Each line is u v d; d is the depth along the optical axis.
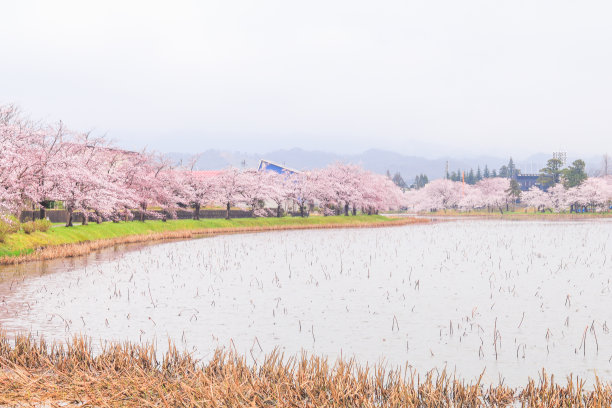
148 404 9.84
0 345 13.70
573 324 18.81
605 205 156.38
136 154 66.56
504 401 10.88
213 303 22.45
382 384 11.20
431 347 15.79
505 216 147.50
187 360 12.77
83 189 50.25
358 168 112.88
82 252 41.31
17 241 38.56
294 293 25.00
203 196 77.75
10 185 37.84
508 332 17.62
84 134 54.59
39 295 23.91
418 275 31.05
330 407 9.86
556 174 186.50
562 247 48.94
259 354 14.84
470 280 29.06
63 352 13.39
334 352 15.18
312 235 66.19
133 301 22.78
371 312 20.77
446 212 183.00
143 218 67.25
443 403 10.31
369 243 53.81
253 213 91.75
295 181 103.25
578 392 10.28
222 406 9.66
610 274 31.45
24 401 10.05
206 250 45.38
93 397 10.22
